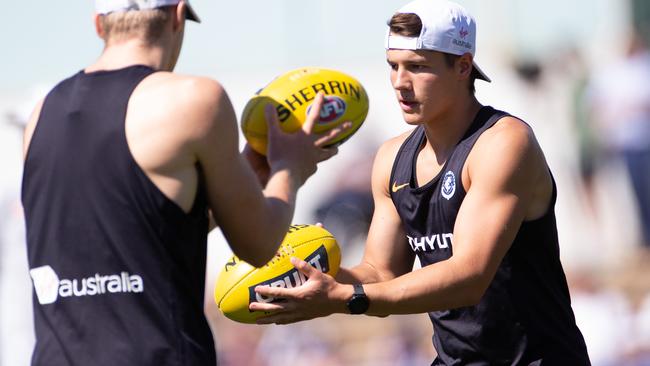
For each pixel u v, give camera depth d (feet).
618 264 142.41
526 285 57.67
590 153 152.25
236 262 56.44
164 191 45.06
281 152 50.06
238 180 46.03
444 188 56.59
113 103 45.70
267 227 46.93
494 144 55.36
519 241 57.31
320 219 146.10
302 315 54.65
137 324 45.14
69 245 45.91
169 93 45.39
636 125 148.66
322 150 52.80
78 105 46.26
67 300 45.85
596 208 153.07
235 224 46.62
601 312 121.08
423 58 55.52
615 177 151.84
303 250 56.65
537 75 161.99
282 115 52.37
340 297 53.52
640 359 118.73
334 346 137.28
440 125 57.31
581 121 152.56
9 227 100.17
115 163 45.27
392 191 59.62
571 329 59.06
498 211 54.44
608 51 160.66
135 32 47.01
